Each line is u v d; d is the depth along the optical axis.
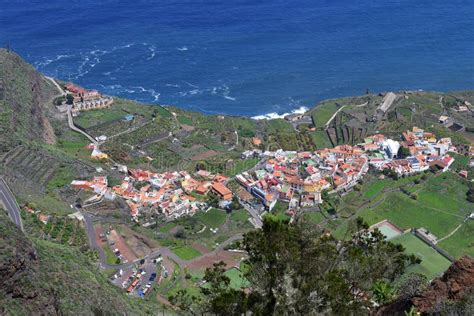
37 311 77.50
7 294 76.19
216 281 58.06
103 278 105.75
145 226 151.38
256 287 53.56
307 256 52.78
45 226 131.75
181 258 137.62
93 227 144.00
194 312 62.66
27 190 147.12
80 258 104.56
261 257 52.69
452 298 53.69
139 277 126.38
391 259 57.19
